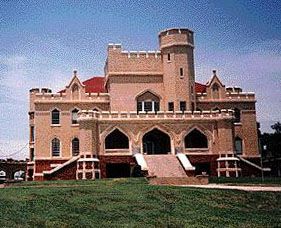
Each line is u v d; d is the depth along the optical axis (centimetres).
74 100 6931
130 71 6931
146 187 3625
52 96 6888
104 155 5962
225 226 2428
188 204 3027
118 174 6138
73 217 2453
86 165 5784
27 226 2191
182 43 6862
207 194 3350
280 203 3225
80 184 4325
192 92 6856
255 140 7038
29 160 7700
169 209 2823
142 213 2656
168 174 5431
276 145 9438
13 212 2483
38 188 3612
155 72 6962
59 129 6825
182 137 6147
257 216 2761
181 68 6825
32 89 7900
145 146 6400
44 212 2541
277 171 8094
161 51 7006
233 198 3284
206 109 7056
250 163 6219
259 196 3372
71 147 6806
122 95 6856
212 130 6209
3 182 5131
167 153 6300
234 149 6162
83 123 5925
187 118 6172
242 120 7075
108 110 6994
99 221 2398
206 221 2533
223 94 7125
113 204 2862
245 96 7150
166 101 6819
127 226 2306
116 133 6112
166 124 6159
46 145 6756
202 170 6172
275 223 2539
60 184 4397
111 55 6944
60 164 6488
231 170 5988
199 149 6128
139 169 5497
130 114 6097
